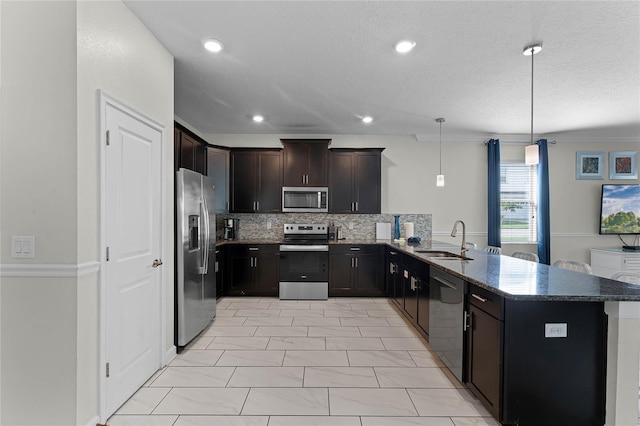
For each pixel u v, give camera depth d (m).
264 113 4.13
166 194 2.52
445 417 1.92
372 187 4.88
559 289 1.72
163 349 2.49
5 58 1.62
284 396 2.12
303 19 2.12
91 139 1.70
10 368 1.63
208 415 1.92
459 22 2.14
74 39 1.59
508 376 1.72
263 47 2.49
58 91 1.60
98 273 1.76
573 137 5.14
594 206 5.22
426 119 4.32
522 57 2.61
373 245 4.65
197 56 2.63
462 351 2.18
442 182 4.23
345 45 2.45
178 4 1.97
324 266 4.57
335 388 2.23
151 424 1.83
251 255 4.65
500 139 5.14
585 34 2.25
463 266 2.46
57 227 1.60
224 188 4.77
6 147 1.62
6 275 1.62
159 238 2.42
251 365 2.55
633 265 4.66
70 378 1.61
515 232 5.29
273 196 4.86
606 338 1.74
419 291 3.13
